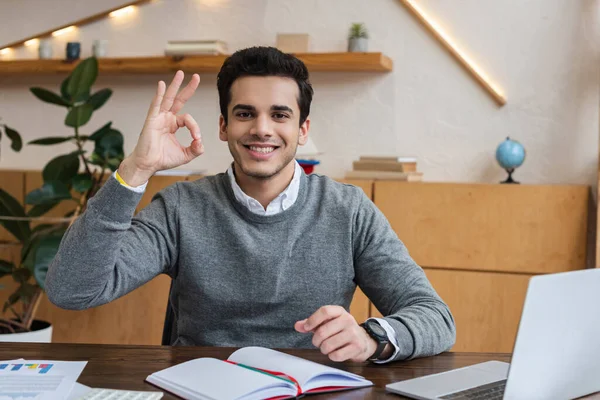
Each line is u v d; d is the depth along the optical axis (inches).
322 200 64.4
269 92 58.3
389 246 62.9
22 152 147.3
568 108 118.9
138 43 141.2
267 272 61.3
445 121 125.5
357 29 125.0
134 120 141.6
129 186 51.1
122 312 124.6
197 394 38.2
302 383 40.3
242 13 135.7
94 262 51.6
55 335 127.2
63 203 129.6
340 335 45.5
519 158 114.3
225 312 61.6
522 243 109.5
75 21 143.9
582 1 117.8
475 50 123.7
